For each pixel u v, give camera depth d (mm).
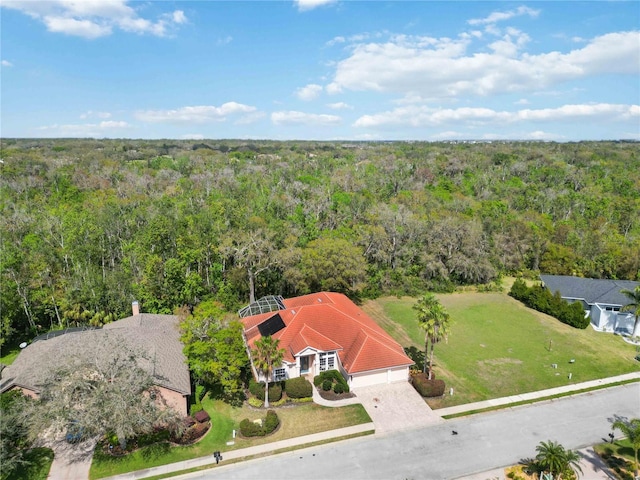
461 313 54938
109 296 47688
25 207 77000
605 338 48156
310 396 35062
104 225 62531
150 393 30922
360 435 30734
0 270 44438
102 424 26188
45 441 29750
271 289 58219
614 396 36312
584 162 153500
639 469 27500
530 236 71750
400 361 37438
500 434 31094
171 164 140000
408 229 66312
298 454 28859
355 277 53781
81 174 103438
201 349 32094
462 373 39688
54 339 37594
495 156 157500
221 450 29203
